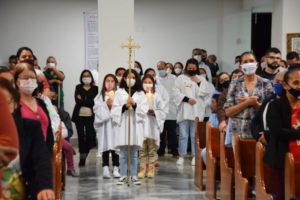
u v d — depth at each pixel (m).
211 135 6.07
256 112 4.63
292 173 3.44
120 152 6.87
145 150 7.29
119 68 7.95
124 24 8.41
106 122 7.11
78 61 11.56
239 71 6.66
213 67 11.25
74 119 8.35
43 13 11.41
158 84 8.42
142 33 11.77
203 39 11.94
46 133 3.67
